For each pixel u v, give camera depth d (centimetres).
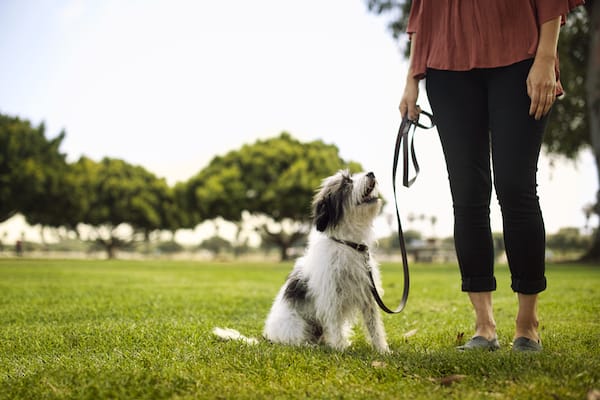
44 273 1619
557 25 328
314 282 423
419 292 916
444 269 2306
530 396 233
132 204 5497
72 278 1362
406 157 399
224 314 625
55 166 4672
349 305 429
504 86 344
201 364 312
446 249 4266
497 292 909
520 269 343
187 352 362
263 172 4769
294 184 4516
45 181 4450
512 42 342
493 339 373
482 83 362
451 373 286
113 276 1490
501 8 345
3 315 609
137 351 378
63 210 4759
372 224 445
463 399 235
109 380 273
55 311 637
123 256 8194
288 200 4547
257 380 279
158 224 5669
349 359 330
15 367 338
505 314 604
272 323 444
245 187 4766
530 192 335
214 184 4747
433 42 380
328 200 437
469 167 365
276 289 1012
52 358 362
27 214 4709
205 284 1162
